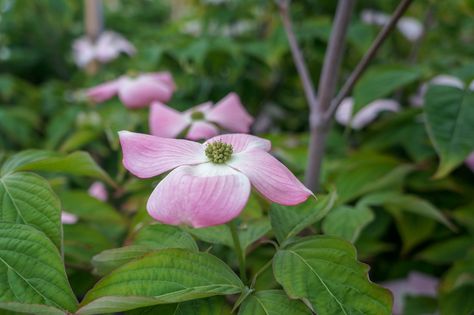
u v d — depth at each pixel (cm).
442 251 43
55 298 23
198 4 76
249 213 31
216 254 36
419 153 47
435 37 80
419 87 60
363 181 42
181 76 65
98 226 40
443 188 47
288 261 26
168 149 26
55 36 110
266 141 28
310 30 65
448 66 61
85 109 68
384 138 51
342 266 25
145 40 82
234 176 24
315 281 25
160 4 136
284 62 72
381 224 45
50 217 27
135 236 29
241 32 82
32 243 24
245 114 42
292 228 28
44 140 82
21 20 105
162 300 23
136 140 26
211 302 25
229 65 67
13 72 109
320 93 41
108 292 24
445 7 61
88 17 83
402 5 36
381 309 24
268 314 24
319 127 41
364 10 74
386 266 48
